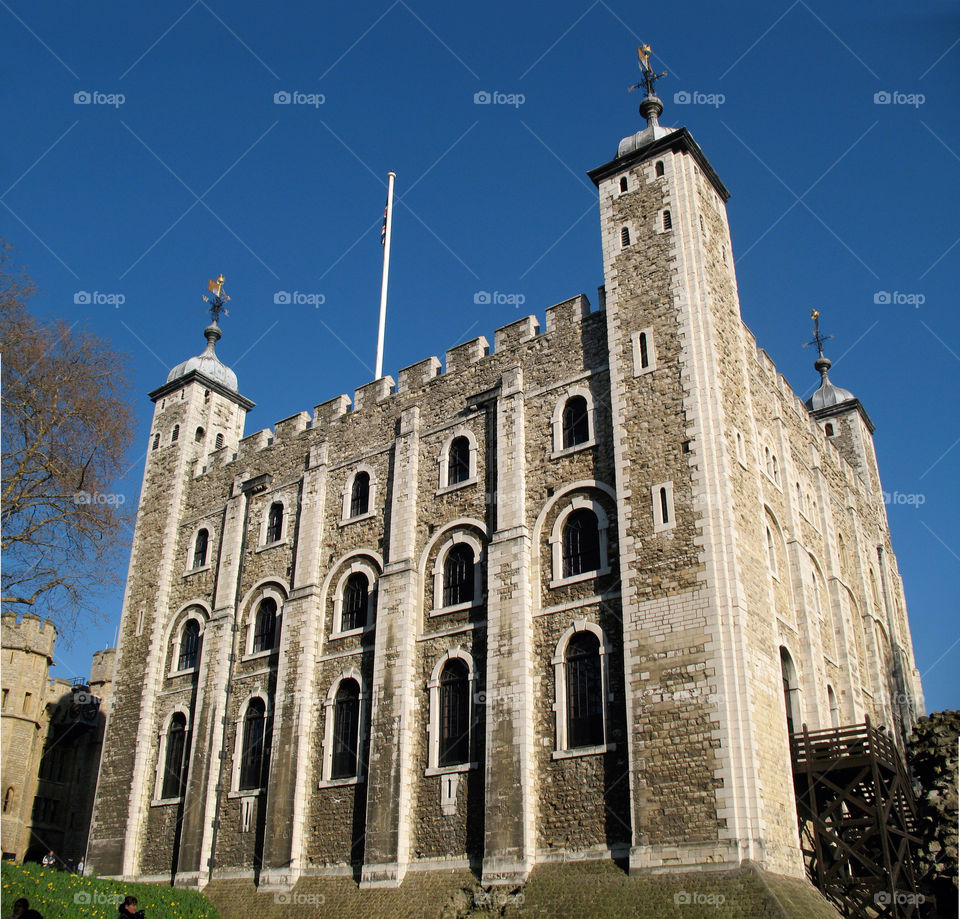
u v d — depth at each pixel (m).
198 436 40.75
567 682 24.20
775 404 30.89
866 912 22.00
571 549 25.78
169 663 35.59
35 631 48.12
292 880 27.09
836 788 22.88
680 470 24.05
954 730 27.75
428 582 28.44
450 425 30.16
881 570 39.81
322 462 33.34
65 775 49.81
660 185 28.08
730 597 22.19
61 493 27.59
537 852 22.80
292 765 28.73
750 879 19.17
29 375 27.50
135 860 32.44
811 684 26.64
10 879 23.30
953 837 25.09
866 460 43.66
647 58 30.95
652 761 21.59
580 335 28.08
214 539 36.59
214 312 44.31
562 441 27.11
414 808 25.66
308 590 31.14
